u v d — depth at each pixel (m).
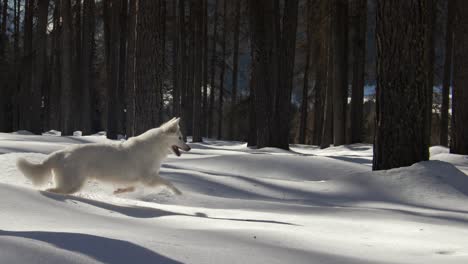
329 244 4.59
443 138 26.48
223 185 10.24
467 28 16.58
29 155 9.48
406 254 4.30
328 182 11.00
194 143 29.52
